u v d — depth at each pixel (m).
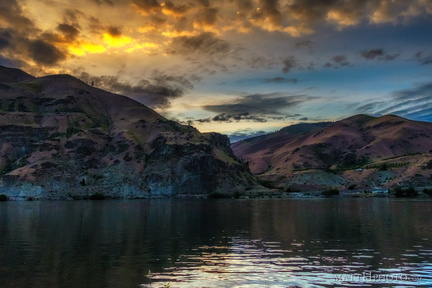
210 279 27.59
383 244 43.12
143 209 115.38
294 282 26.75
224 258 35.34
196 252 38.62
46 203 161.62
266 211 103.75
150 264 32.69
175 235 52.31
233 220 75.81
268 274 29.02
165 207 127.62
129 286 25.78
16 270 30.39
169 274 29.08
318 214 90.38
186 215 90.06
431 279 27.34
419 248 40.25
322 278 27.80
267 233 54.25
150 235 52.28
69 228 60.78
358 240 46.44
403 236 49.56
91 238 49.16
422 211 97.88
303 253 37.81
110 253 38.03
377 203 146.50
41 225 65.56
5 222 70.94
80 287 25.53
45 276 28.44
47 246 42.50
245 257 35.78
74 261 33.97
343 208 114.50
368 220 73.00
